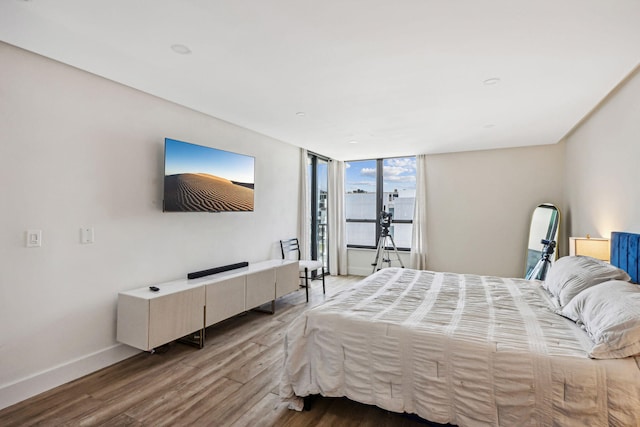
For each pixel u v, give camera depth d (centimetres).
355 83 254
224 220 366
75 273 233
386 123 363
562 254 450
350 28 179
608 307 164
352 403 207
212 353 274
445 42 193
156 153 289
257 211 418
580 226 383
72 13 164
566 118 339
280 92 274
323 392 192
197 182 312
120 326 252
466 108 310
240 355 270
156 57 213
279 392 208
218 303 302
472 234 515
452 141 449
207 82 254
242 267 373
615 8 158
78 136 234
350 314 204
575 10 160
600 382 137
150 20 171
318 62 220
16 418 186
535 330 179
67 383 224
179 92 276
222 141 358
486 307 223
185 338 306
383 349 182
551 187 464
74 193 232
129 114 266
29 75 208
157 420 185
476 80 246
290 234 487
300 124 370
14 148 202
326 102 297
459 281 306
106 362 249
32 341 210
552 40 189
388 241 588
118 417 187
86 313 239
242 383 226
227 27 178
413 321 192
